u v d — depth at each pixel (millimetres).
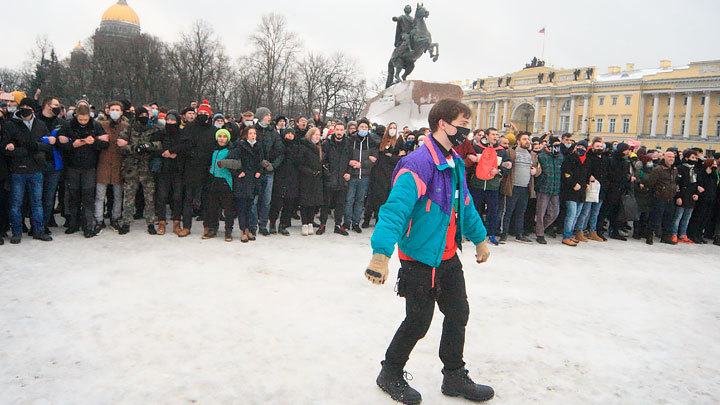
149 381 3086
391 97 14508
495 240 8453
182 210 8016
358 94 59438
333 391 3059
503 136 9023
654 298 5641
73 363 3291
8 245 6508
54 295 4613
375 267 2576
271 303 4660
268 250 6961
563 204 9523
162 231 7695
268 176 7922
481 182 8281
